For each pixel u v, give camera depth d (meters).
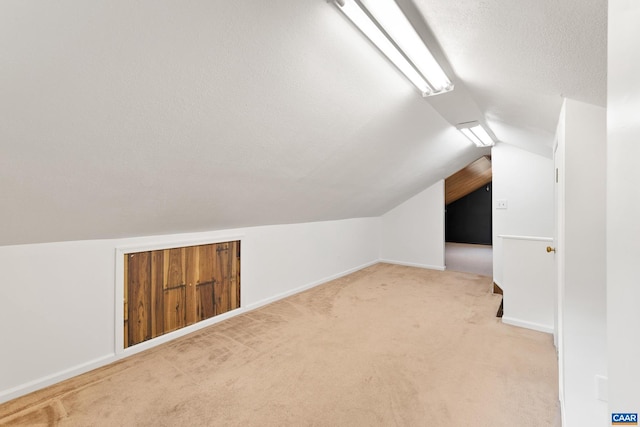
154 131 1.38
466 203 7.98
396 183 3.88
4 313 1.73
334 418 1.62
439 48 1.34
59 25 0.87
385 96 1.89
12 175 1.29
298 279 3.76
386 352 2.30
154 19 0.95
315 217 3.81
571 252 1.52
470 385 1.89
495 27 1.01
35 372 1.83
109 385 1.89
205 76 1.22
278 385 1.89
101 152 1.37
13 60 0.90
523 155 3.54
